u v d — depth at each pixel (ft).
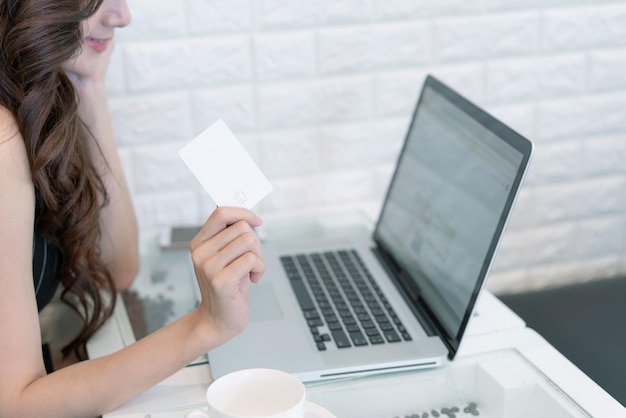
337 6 4.99
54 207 3.40
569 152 5.84
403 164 4.44
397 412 2.95
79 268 3.82
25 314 3.00
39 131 3.22
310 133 5.23
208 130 2.87
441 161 3.93
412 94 5.34
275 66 5.01
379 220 4.54
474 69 5.41
